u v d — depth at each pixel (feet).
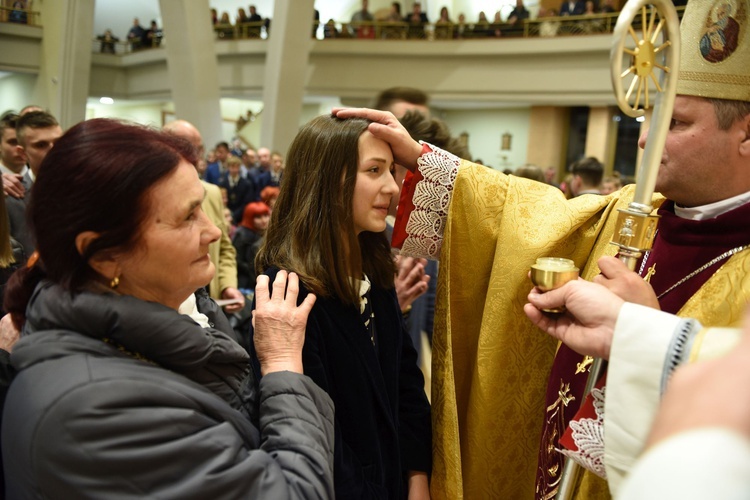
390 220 5.97
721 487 0.88
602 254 3.94
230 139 52.54
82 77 41.63
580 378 3.64
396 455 3.83
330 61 38.78
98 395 2.33
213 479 2.42
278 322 3.23
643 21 2.56
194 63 35.65
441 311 4.27
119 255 2.61
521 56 35.81
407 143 3.96
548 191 4.26
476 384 4.20
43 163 2.60
